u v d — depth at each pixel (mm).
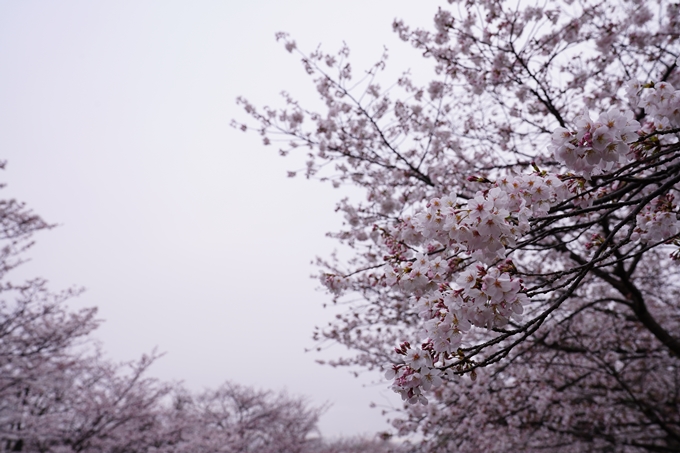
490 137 6320
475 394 6004
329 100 6516
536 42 5246
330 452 18531
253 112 6551
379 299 6531
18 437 10250
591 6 5344
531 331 1887
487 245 1926
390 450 7410
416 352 2020
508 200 2029
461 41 5664
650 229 2607
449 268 2328
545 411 6734
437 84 6102
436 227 2115
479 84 5750
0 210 9969
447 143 6184
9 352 9992
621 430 7039
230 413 17641
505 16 5469
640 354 6910
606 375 6645
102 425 11969
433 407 6375
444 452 6664
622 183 2646
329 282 3645
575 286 1970
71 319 11133
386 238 3291
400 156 6004
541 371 6652
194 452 13922
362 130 6410
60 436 11664
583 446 7566
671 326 7941
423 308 2215
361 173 6551
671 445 7488
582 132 1882
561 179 2129
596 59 5562
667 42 5375
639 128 1816
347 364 8328
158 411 14219
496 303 1865
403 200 5820
